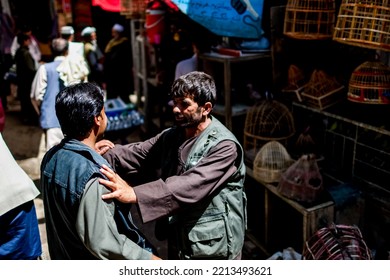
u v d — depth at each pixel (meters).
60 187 1.57
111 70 6.58
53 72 3.94
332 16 3.06
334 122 3.28
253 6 3.48
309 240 2.47
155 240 3.38
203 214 1.89
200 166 1.81
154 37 4.69
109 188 1.61
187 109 1.83
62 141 1.67
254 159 3.26
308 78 3.44
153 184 1.74
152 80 5.38
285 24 3.21
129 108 4.71
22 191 1.78
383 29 2.41
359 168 3.05
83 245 1.64
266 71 3.98
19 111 7.16
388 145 2.83
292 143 3.50
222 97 3.99
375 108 2.95
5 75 7.01
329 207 2.72
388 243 2.77
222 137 1.85
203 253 1.91
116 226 1.68
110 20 7.86
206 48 3.98
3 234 1.79
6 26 7.20
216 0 3.44
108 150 2.12
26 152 5.32
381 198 2.76
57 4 6.96
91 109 1.61
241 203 1.98
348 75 3.38
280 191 2.89
